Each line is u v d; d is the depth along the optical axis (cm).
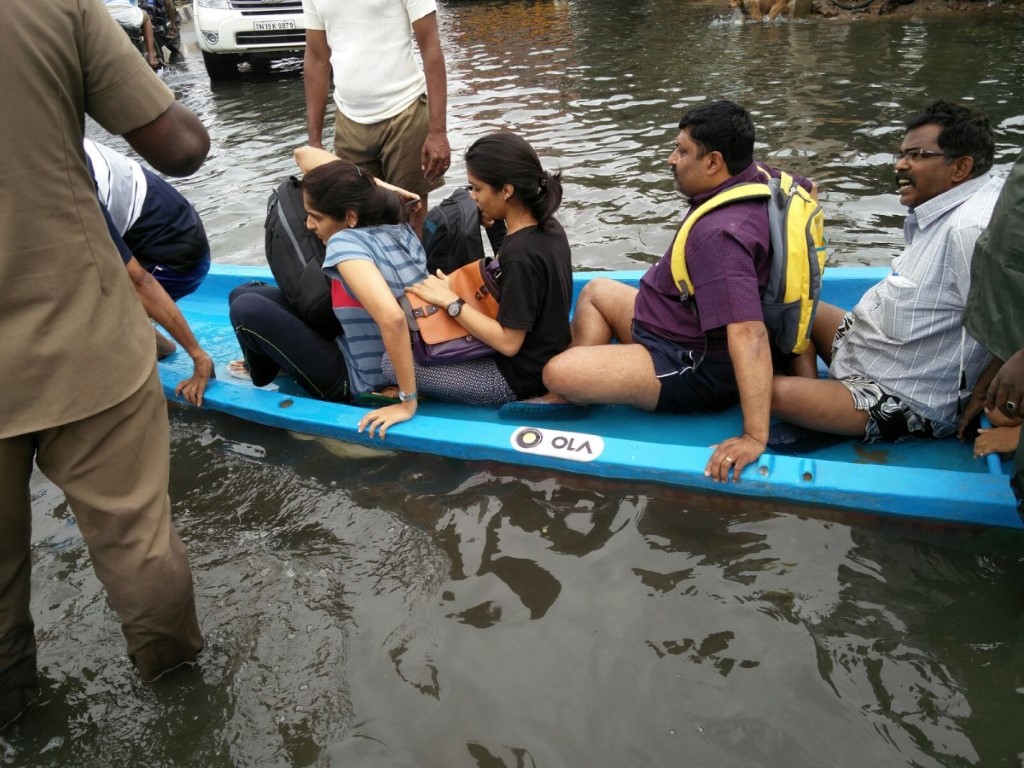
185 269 366
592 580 247
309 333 340
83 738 211
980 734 193
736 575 245
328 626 239
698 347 309
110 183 326
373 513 288
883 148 652
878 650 217
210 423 353
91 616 249
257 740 207
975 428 296
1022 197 209
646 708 206
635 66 1063
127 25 1232
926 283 273
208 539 282
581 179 631
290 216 338
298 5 1116
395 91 435
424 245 371
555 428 330
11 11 163
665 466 280
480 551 264
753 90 880
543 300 315
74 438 190
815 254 283
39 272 175
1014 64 897
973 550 248
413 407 325
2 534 195
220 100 1054
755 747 195
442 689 216
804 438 305
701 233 281
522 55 1216
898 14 1271
